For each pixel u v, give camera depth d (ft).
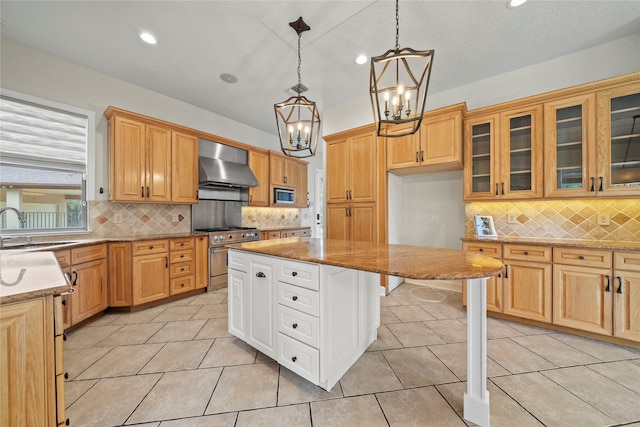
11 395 2.69
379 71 9.64
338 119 12.66
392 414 4.42
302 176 18.04
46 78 8.52
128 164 9.43
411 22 7.00
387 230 10.68
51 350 2.93
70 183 9.18
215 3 6.40
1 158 7.89
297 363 5.19
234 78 10.10
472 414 4.21
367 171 11.10
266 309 5.89
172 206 11.69
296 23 7.02
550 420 4.23
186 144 11.23
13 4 6.41
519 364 5.79
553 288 7.25
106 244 8.70
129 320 8.29
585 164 7.34
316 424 4.20
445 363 5.90
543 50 8.26
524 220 9.02
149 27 7.29
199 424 4.20
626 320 6.35
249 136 15.57
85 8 6.57
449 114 9.29
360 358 6.09
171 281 9.93
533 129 8.13
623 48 7.67
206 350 6.51
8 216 8.05
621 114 7.09
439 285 11.85
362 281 6.18
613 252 6.48
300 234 16.97
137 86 10.66
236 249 6.61
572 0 6.24
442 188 11.51
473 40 7.77
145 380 5.31
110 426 4.15
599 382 5.16
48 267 3.89
